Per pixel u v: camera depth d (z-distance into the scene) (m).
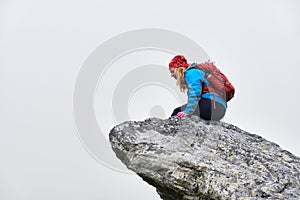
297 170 5.47
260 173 5.30
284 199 4.94
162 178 5.52
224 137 5.90
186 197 5.45
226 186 5.12
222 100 6.25
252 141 6.10
